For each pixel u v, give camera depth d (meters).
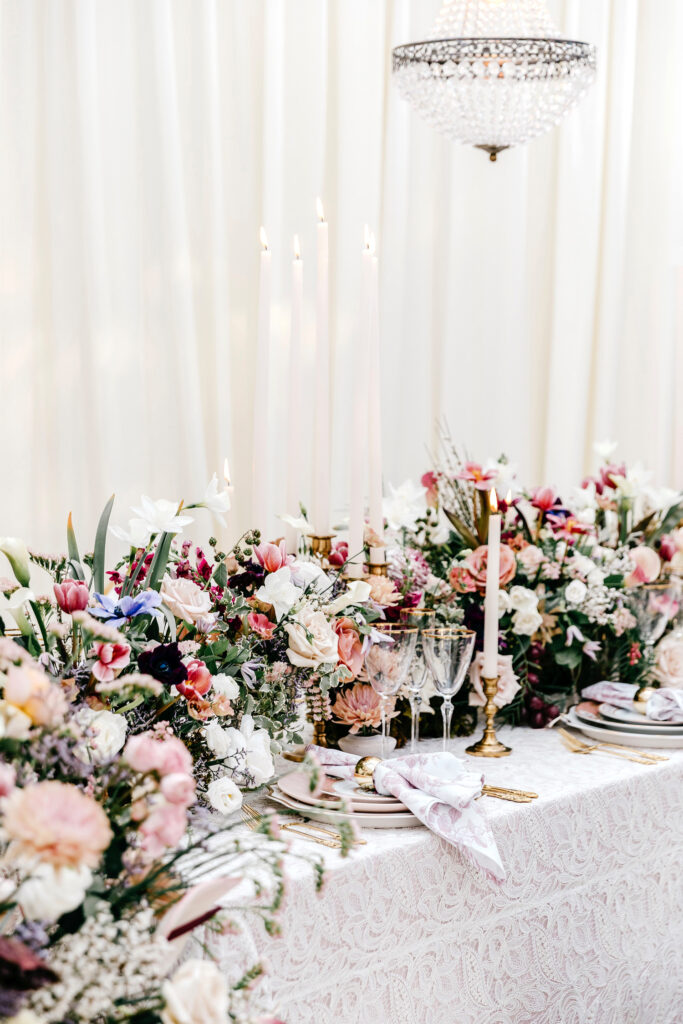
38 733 1.01
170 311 2.62
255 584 1.77
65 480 2.52
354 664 1.89
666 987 2.01
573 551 2.31
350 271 2.92
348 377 2.94
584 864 1.84
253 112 2.75
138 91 2.56
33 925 0.94
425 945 1.60
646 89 3.62
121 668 1.27
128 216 2.57
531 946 1.76
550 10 3.34
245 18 2.71
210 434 2.74
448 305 3.17
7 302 2.43
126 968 0.95
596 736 2.15
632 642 2.34
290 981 1.44
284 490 2.86
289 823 1.64
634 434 3.72
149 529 1.62
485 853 1.59
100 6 2.50
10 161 2.41
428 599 2.17
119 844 1.04
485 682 2.04
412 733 1.87
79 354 2.52
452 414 3.22
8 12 2.38
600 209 3.54
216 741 1.58
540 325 3.47
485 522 2.22
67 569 1.65
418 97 2.20
